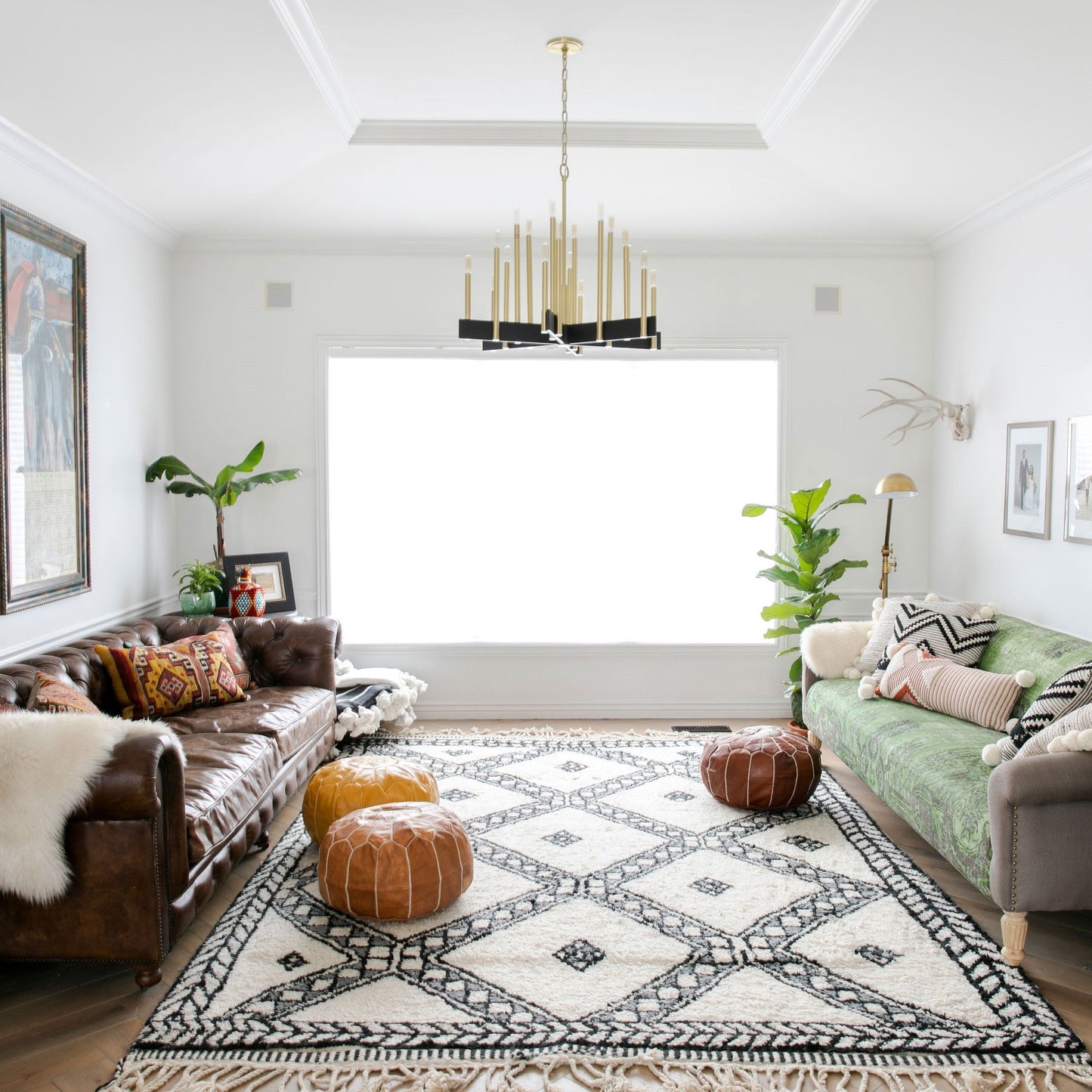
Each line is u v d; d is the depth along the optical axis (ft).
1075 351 13.14
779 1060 7.43
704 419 18.11
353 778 11.14
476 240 17.51
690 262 17.72
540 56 11.57
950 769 10.29
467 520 18.10
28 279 11.85
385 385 17.89
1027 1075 7.25
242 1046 7.61
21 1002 8.37
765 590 18.26
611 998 8.26
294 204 15.96
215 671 13.07
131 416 15.47
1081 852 8.61
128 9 9.71
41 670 10.99
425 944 9.16
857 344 17.89
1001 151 13.02
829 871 10.82
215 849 9.54
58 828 8.03
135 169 13.53
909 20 10.12
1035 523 14.11
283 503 17.71
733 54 11.53
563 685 18.12
